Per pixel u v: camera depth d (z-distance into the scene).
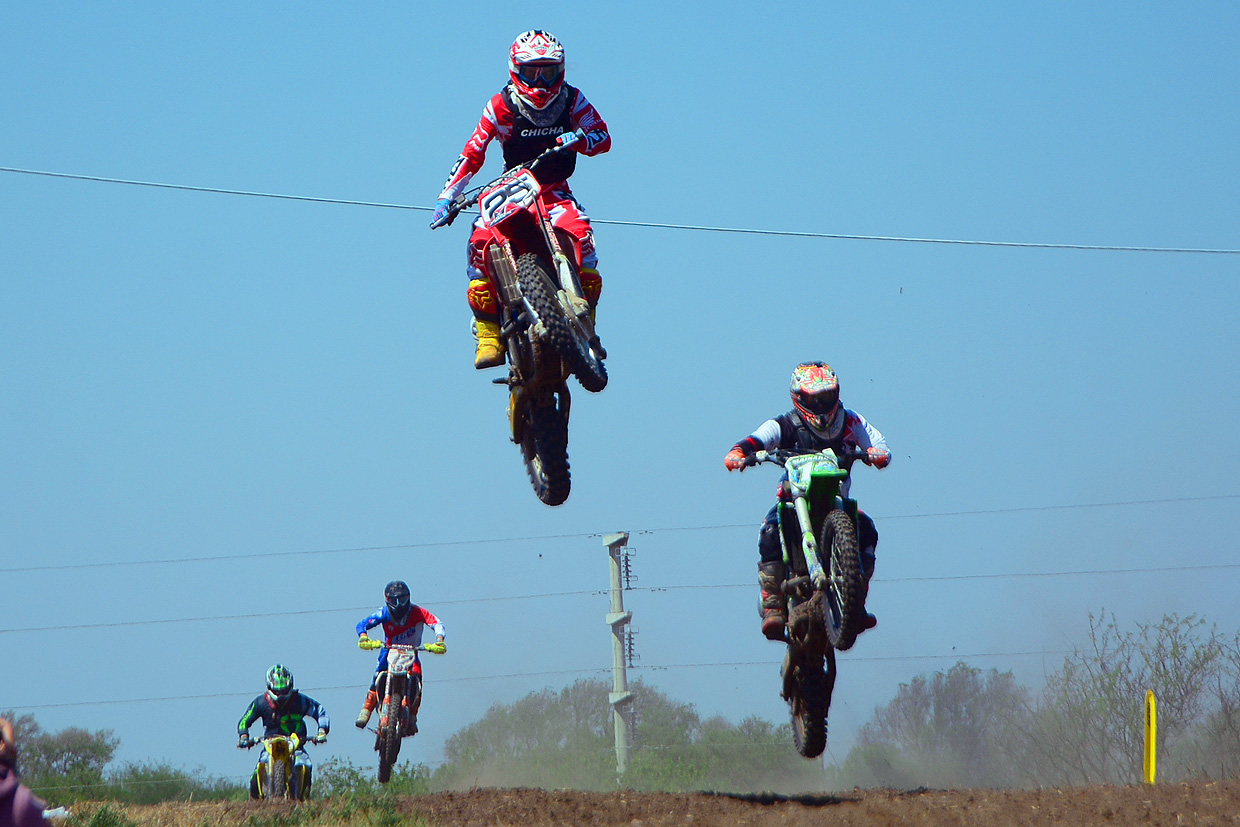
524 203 32.38
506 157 33.91
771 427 37.03
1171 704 87.88
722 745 112.00
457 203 33.91
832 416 37.00
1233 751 86.44
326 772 72.31
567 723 151.38
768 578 37.69
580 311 30.95
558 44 33.28
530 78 33.28
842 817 33.59
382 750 59.97
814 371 37.00
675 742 143.38
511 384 34.31
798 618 36.31
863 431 37.56
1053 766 91.88
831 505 35.91
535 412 33.97
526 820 36.94
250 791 59.34
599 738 130.12
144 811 43.72
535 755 115.69
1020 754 97.06
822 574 34.66
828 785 106.50
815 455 35.88
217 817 40.81
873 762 107.69
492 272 32.44
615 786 105.25
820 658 38.25
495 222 32.78
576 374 31.48
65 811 40.00
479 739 149.50
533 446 36.19
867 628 34.75
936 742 107.19
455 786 104.19
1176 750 89.44
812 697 38.41
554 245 32.06
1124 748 88.19
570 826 35.94
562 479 33.94
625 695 110.12
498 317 33.97
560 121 33.59
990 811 33.25
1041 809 33.31
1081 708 90.12
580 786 106.19
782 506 36.69
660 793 40.78
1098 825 31.23
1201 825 30.58
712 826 34.28
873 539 37.62
